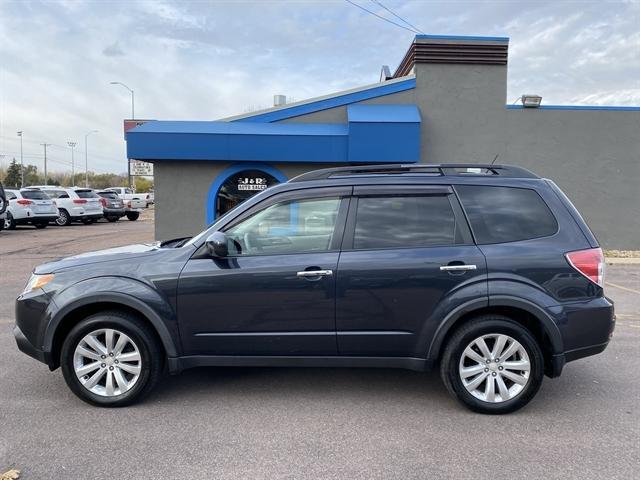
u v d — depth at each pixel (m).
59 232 20.09
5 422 3.84
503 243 4.07
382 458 3.36
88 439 3.59
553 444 3.55
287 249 4.15
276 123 12.88
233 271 4.04
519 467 3.25
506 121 12.96
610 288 9.24
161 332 4.04
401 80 12.83
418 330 4.01
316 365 4.14
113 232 20.17
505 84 12.88
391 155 11.95
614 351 5.59
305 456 3.38
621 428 3.79
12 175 86.69
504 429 3.77
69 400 4.25
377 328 4.04
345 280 4.00
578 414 4.03
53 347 4.11
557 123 12.98
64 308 4.04
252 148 12.07
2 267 11.26
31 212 21.08
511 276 3.96
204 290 4.04
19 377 4.73
